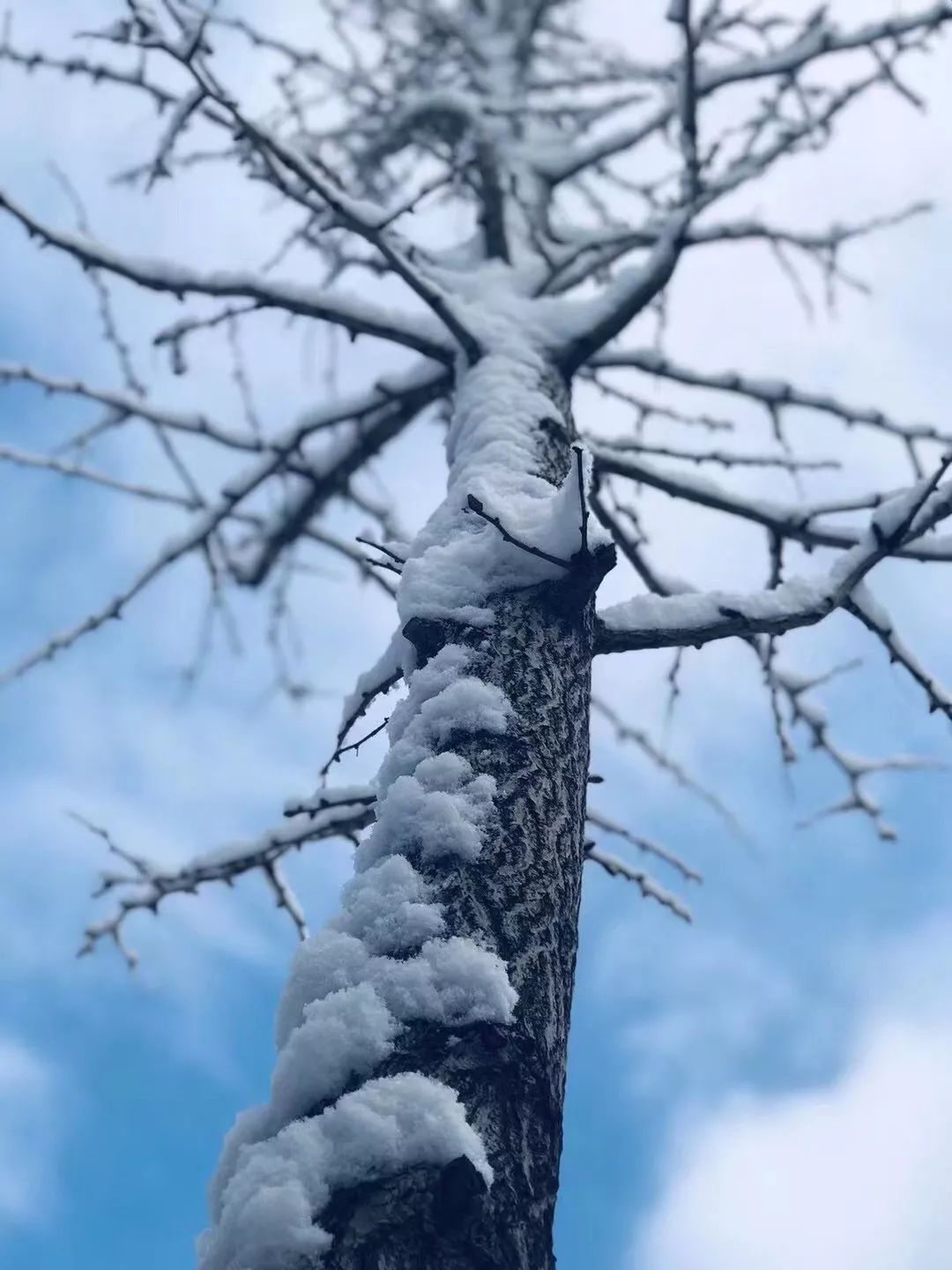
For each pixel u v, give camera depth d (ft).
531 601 9.09
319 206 12.00
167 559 14.03
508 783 8.00
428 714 8.38
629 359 14.30
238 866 13.26
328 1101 6.39
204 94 11.27
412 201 11.52
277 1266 5.66
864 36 12.98
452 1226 5.80
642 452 13.66
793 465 14.02
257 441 14.33
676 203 13.84
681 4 12.16
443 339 13.06
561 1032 7.20
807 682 14.56
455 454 11.46
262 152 11.54
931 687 11.43
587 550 8.85
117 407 14.14
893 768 14.35
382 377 14.15
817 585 10.21
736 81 13.42
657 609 9.98
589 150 16.46
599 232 14.84
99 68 12.05
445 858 7.48
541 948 7.31
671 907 13.48
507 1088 6.48
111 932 13.64
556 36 19.56
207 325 13.20
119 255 12.55
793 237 14.73
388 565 9.85
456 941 6.94
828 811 14.42
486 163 15.11
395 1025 6.57
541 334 12.87
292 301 12.89
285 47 15.42
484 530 9.38
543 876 7.66
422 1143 5.96
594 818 14.02
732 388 14.25
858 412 14.11
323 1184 5.91
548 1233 6.32
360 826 12.53
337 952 6.94
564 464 11.37
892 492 12.65
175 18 10.76
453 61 18.56
